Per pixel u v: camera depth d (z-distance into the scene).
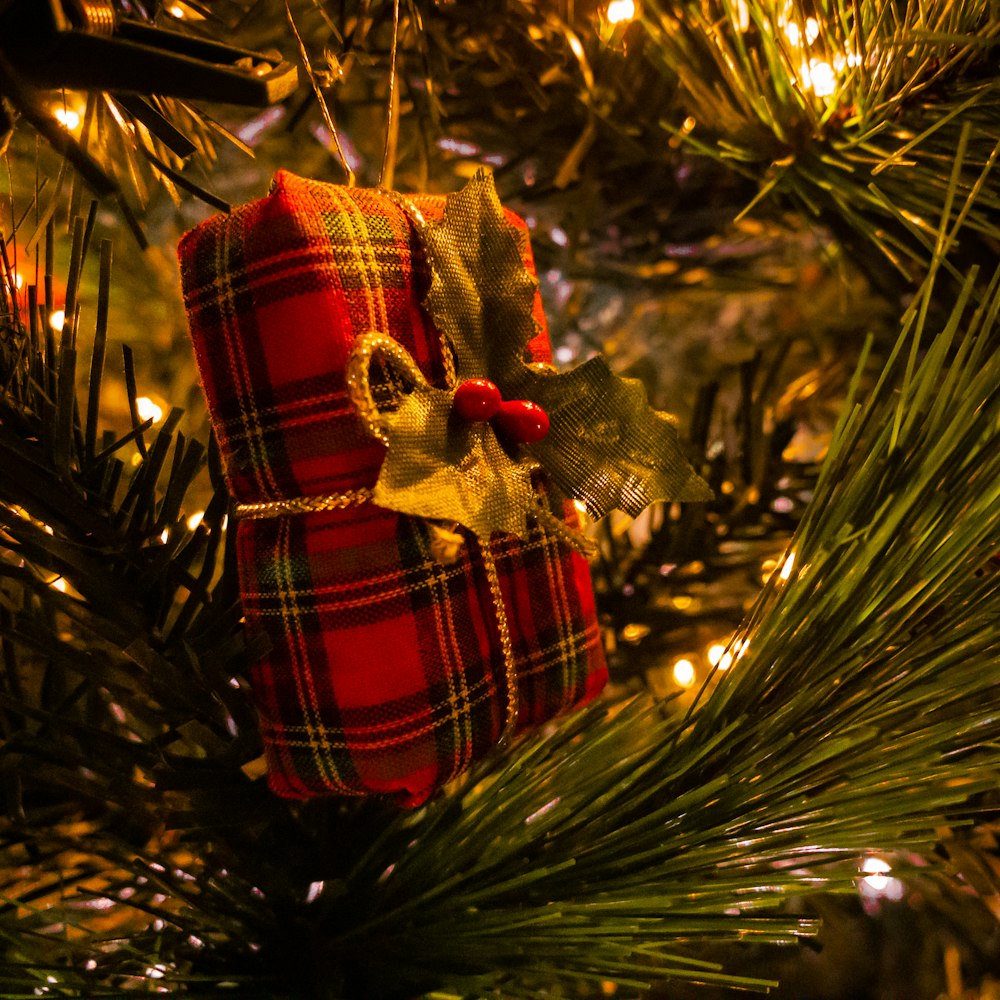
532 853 0.18
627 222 0.29
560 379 0.17
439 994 0.18
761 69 0.22
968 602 0.17
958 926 0.26
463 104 0.27
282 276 0.15
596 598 0.26
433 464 0.15
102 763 0.17
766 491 0.26
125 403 0.29
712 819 0.17
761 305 0.38
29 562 0.18
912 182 0.22
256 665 0.16
